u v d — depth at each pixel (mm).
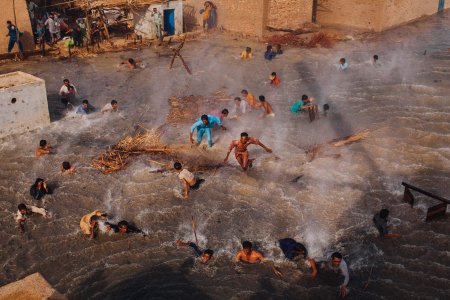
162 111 16734
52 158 13828
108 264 9969
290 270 9680
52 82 19516
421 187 12203
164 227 11016
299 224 11016
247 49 22234
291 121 15969
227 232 10812
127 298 9086
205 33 26906
